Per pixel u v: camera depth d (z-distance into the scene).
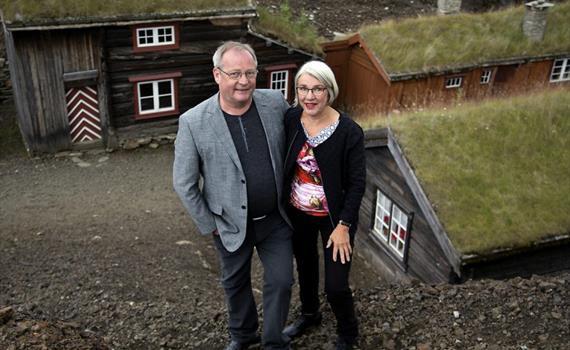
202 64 17.84
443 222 9.86
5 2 15.21
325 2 25.59
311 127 4.24
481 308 5.77
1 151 17.42
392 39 18.84
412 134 11.10
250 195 4.28
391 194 11.96
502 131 11.50
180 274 10.65
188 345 5.53
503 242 9.66
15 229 12.91
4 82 20.22
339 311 4.75
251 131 4.21
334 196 4.33
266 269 4.52
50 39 15.84
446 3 21.52
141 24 16.55
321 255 12.11
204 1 16.94
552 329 5.45
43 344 4.76
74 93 16.80
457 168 10.66
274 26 18.42
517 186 10.57
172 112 18.09
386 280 12.62
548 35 19.84
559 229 9.98
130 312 6.30
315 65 4.01
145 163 17.05
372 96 19.97
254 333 5.06
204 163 4.25
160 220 13.76
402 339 5.33
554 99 12.58
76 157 17.17
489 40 19.27
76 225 13.24
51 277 9.99
